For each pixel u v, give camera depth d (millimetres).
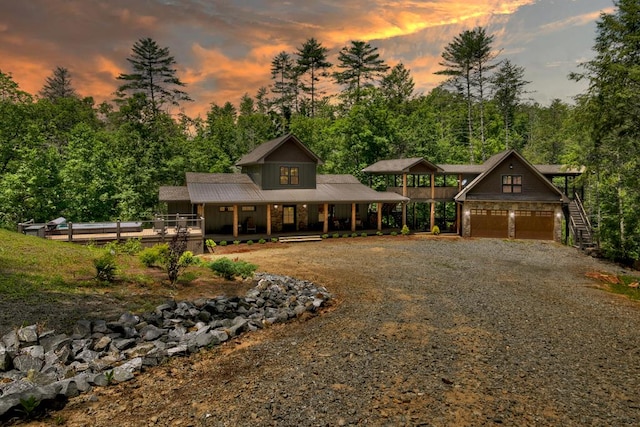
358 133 38594
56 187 25000
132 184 31016
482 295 12570
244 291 11453
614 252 21672
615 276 17547
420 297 12039
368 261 18250
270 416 5145
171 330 7914
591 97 21406
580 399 6004
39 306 8055
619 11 19953
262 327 8867
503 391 6141
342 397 5723
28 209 23766
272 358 7117
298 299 11141
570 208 29031
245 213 26453
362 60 57156
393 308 10711
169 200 24375
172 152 36031
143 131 35688
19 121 24875
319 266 16828
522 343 8398
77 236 18203
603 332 9477
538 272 17328
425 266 17344
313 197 26219
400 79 57219
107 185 27609
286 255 19734
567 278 16484
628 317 10961
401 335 8547
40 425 4672
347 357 7234
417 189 29750
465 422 5188
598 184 26562
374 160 39031
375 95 43219
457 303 11461
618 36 20234
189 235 20266
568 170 28047
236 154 43375
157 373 6273
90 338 6836
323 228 27375
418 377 6492
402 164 29797
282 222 27578
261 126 47719
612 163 22422
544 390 6254
